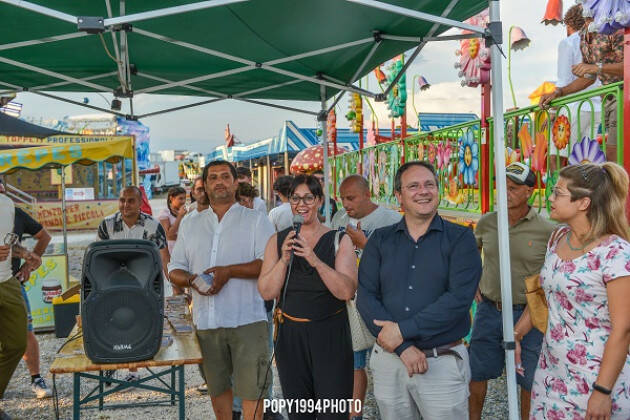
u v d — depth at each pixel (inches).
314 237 114.0
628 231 86.8
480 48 184.5
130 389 186.7
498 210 112.6
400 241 102.0
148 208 360.8
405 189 98.5
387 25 151.9
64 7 131.4
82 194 757.9
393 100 262.4
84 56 172.9
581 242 88.7
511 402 109.9
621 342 81.4
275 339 114.3
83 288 106.2
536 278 107.6
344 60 186.4
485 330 132.2
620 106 116.3
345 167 366.3
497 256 130.4
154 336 107.4
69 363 107.6
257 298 132.5
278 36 158.4
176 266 134.6
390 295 100.0
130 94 193.5
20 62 173.2
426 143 235.6
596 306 85.4
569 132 134.7
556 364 90.5
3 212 154.5
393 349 94.8
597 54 139.3
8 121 443.5
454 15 141.9
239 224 133.6
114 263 107.7
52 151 263.3
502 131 112.5
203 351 131.5
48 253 268.8
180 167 1902.1
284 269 109.3
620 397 85.3
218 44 164.7
